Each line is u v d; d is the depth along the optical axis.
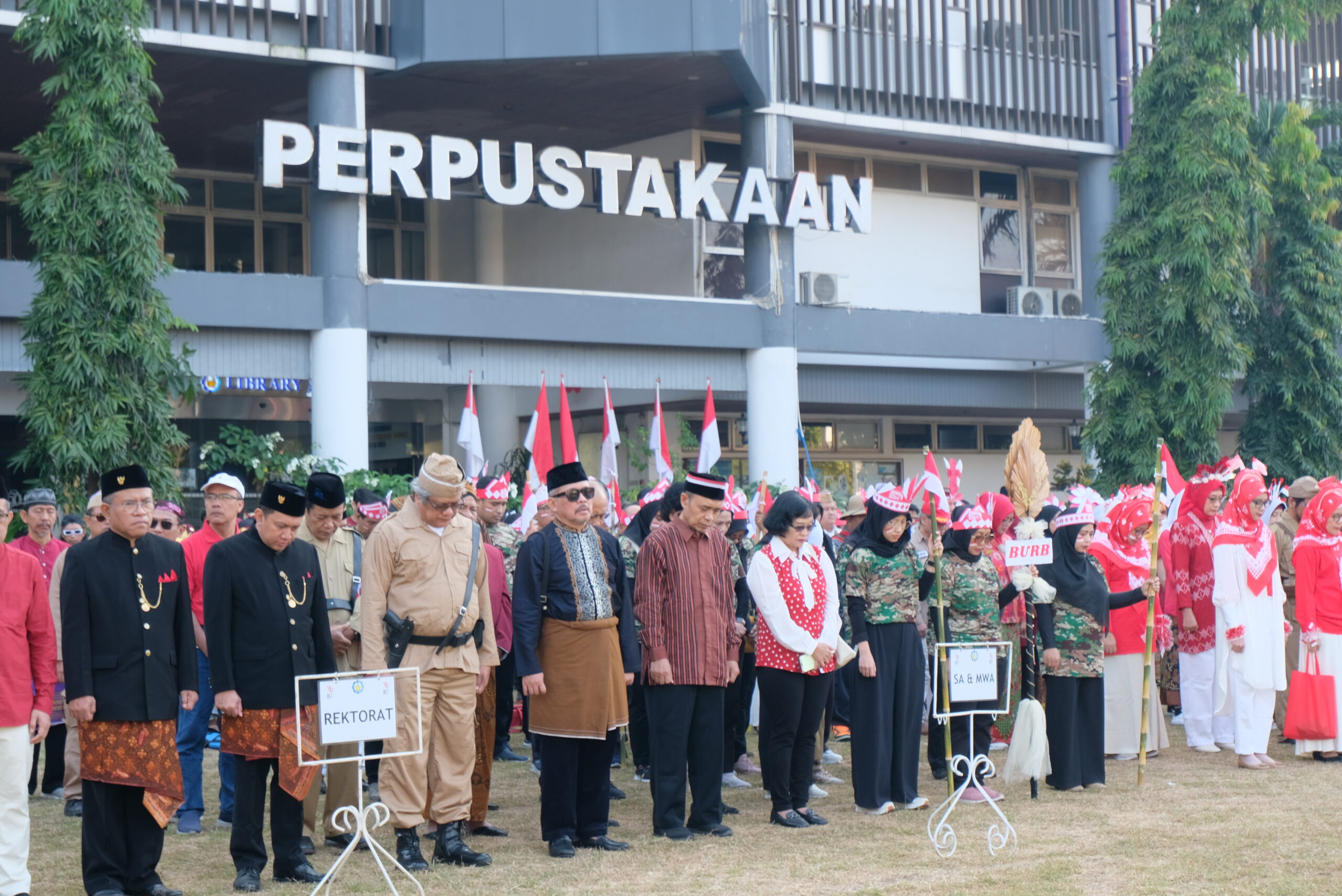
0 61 17.11
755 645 9.28
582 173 22.72
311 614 7.18
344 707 6.48
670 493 8.84
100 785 6.68
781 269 20.31
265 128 16.97
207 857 7.70
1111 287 21.12
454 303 18.34
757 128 20.14
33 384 13.30
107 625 6.70
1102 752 9.57
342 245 17.67
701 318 19.89
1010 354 22.42
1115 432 21.27
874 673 8.69
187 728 8.42
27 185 13.29
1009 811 8.72
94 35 13.12
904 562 8.83
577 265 22.81
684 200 19.30
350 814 7.75
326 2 17.67
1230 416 27.53
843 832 8.17
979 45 22.11
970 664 8.04
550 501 7.92
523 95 19.56
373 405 23.25
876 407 24.36
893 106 21.47
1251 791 9.30
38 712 6.61
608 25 17.64
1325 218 23.38
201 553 8.52
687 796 9.92
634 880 7.00
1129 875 7.03
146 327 13.48
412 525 7.50
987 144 22.48
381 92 19.28
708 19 17.77
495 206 23.91
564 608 7.72
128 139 13.49
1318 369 22.84
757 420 20.34
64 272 13.08
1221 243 20.55
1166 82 20.73
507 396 23.53
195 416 21.61
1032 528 9.47
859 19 21.14
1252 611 10.34
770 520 8.39
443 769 7.50
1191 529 11.01
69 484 13.18
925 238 23.81
